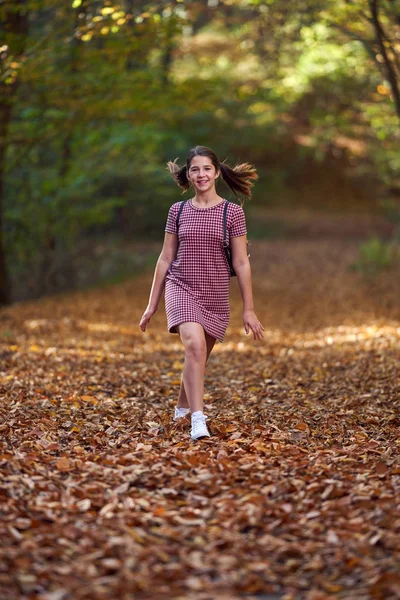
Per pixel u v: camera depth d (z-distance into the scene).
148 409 6.84
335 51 17.94
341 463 5.06
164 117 15.18
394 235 30.69
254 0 15.52
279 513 4.21
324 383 8.01
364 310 14.06
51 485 4.55
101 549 3.75
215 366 9.28
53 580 3.44
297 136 39.22
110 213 20.59
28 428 5.86
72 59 12.70
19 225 17.12
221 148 33.59
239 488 4.57
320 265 23.30
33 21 14.05
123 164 18.81
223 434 5.80
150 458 5.09
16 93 13.00
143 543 3.86
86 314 14.05
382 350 9.73
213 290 5.93
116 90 13.34
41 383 7.77
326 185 41.88
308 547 3.82
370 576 3.52
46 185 16.41
